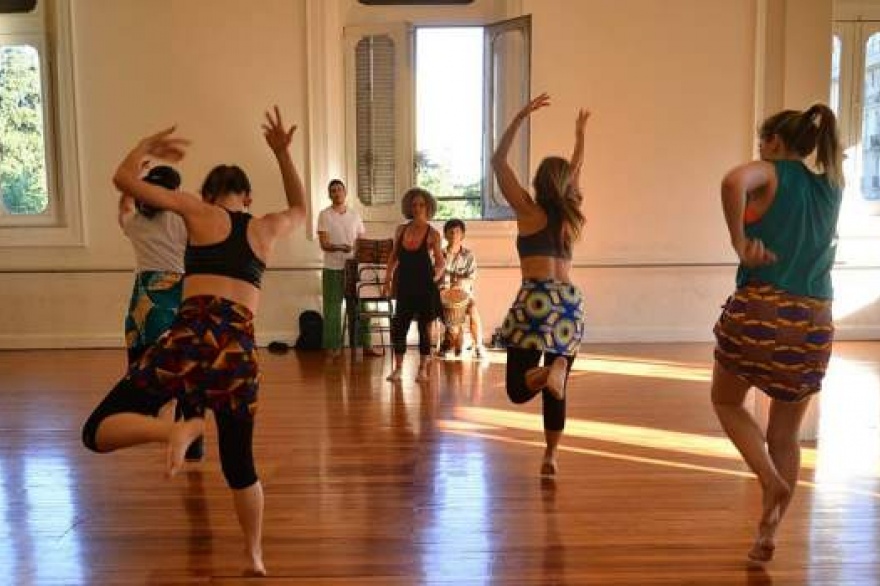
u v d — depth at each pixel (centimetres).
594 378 589
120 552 279
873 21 800
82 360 684
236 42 746
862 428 445
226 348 228
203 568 265
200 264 236
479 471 368
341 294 722
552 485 348
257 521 255
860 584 252
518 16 748
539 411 486
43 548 283
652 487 345
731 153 766
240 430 241
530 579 255
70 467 377
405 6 776
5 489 347
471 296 689
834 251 254
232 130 752
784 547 280
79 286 750
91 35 737
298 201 260
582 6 752
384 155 779
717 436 428
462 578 256
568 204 334
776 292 248
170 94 746
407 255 570
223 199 254
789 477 265
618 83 758
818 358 251
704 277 774
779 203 247
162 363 227
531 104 339
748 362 252
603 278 770
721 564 267
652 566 265
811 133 252
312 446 411
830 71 443
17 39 735
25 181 751
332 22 755
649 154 764
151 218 332
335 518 309
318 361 673
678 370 622
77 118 739
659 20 755
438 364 653
